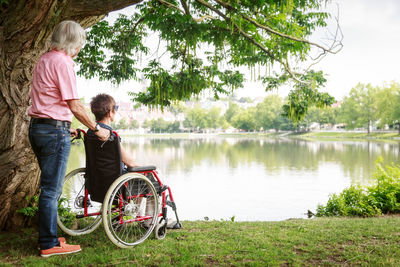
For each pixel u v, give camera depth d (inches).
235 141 3154.5
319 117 4660.4
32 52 119.4
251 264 103.0
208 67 286.4
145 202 129.0
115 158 113.8
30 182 133.0
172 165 1024.9
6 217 132.0
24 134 124.3
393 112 3152.1
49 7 113.6
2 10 113.9
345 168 909.8
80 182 127.7
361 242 131.8
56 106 100.0
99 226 143.8
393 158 1176.2
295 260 108.5
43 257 104.0
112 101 117.8
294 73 316.2
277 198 503.2
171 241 126.2
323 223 186.2
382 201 286.8
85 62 318.3
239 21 218.7
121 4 129.3
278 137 4429.1
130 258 105.6
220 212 410.0
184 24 209.8
